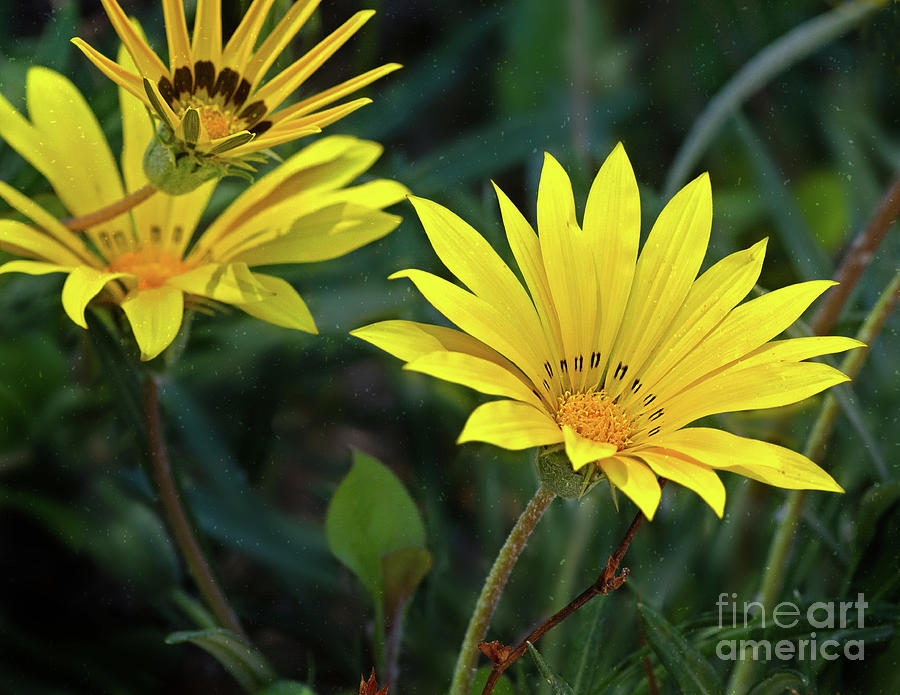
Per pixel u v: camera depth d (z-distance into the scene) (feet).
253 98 2.91
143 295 2.91
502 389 2.75
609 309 2.84
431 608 3.09
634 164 3.58
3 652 3.08
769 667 2.98
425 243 3.24
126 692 3.09
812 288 2.81
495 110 3.70
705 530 3.10
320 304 3.19
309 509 3.32
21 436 3.08
